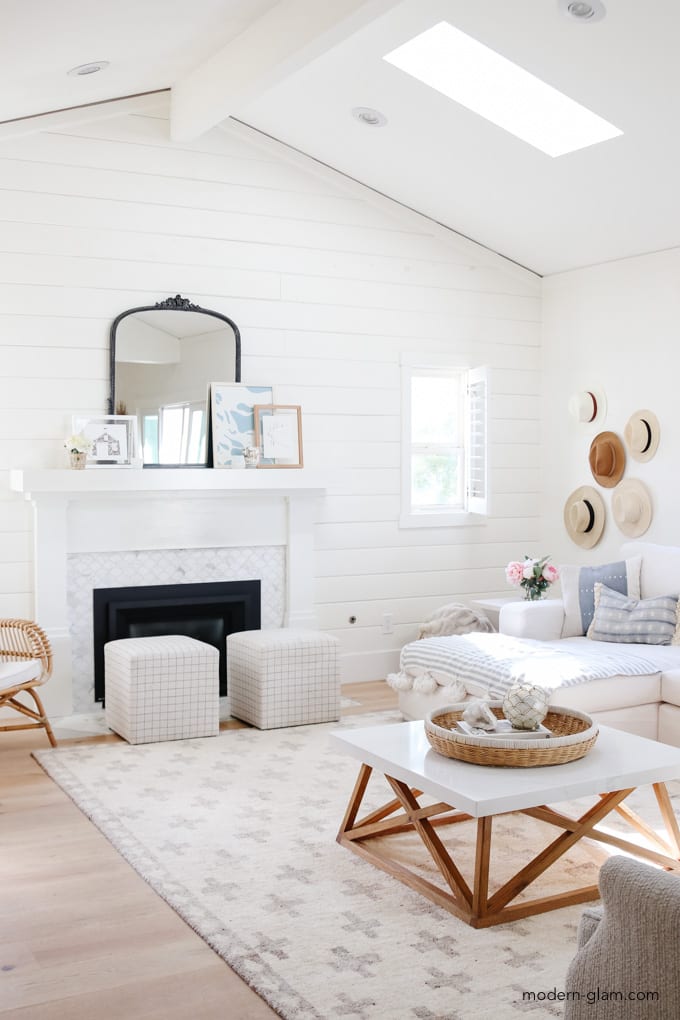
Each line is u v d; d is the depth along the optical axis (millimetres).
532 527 7398
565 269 7098
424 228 6883
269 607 6414
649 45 4348
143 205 6000
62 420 5805
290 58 4617
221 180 6223
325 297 6586
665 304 6340
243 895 3361
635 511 6477
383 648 6883
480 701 3828
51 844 3836
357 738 3803
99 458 5801
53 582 5699
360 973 2838
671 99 4719
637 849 3580
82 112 5746
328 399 6617
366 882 3475
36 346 5734
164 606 6051
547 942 3029
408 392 6891
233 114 6137
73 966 2885
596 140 5285
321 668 5621
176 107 5848
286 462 6355
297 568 6453
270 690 5473
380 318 6781
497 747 3355
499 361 7242
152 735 5203
